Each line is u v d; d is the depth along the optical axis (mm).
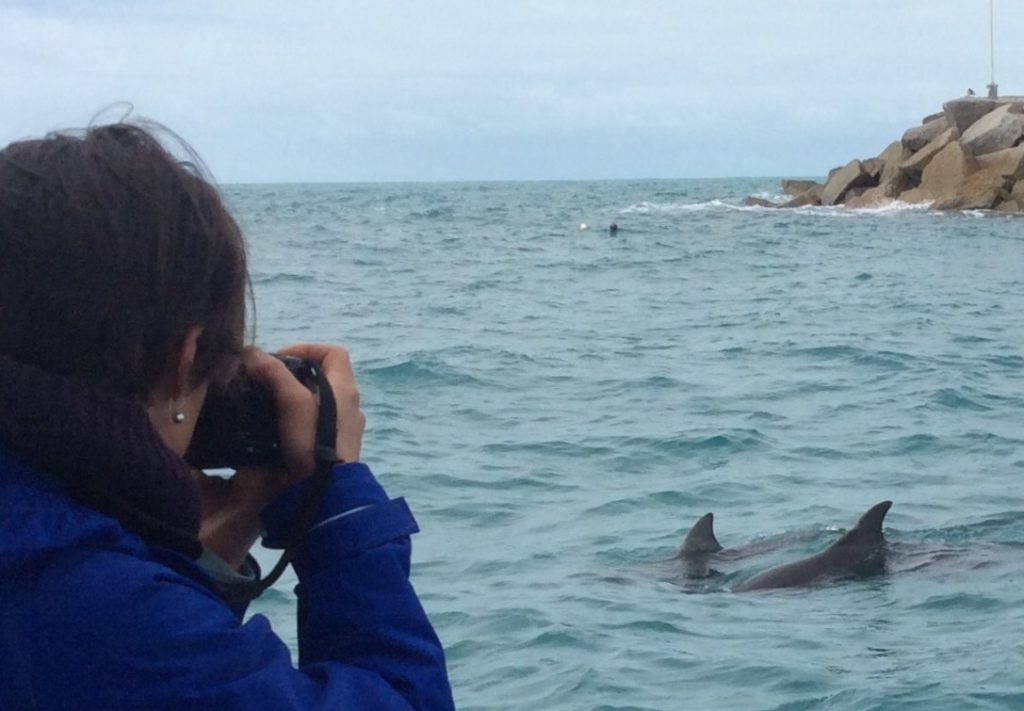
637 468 10617
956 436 11711
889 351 16500
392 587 1784
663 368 15484
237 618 1718
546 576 7742
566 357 16281
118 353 1626
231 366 1771
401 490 9789
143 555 1617
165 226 1633
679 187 136000
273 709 1569
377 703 1657
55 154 1637
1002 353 16500
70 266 1591
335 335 18062
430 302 22688
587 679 5891
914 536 8578
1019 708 5465
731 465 10727
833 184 53688
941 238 36875
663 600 7266
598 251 35562
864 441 11555
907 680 5820
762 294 24391
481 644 6438
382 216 58094
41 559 1533
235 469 1927
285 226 48562
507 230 46188
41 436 1552
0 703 1503
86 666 1508
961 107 48969
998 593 7328
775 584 7555
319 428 1842
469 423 12242
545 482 10133
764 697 5680
